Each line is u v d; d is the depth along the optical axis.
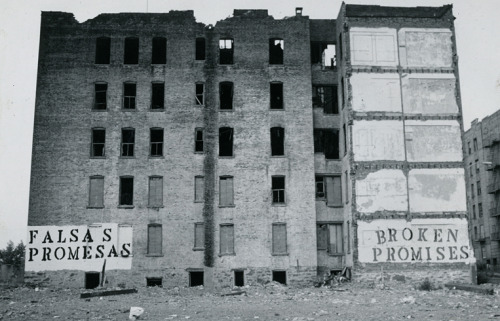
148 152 40.31
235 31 42.22
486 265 69.69
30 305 26.55
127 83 41.31
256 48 42.00
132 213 39.41
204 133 40.75
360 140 38.19
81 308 24.44
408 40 39.53
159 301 27.94
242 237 39.28
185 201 39.72
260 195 39.91
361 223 37.34
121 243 39.00
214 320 19.27
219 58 42.03
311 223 39.66
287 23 42.47
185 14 42.38
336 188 41.22
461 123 38.78
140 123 40.69
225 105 42.28
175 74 41.47
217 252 39.06
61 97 40.69
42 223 38.97
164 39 42.72
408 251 37.22
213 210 39.66
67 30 41.66
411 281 36.81
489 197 71.19
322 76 42.72
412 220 37.53
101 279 38.47
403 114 38.62
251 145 40.53
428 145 38.44
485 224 72.94
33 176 39.53
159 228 39.47
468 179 79.56
